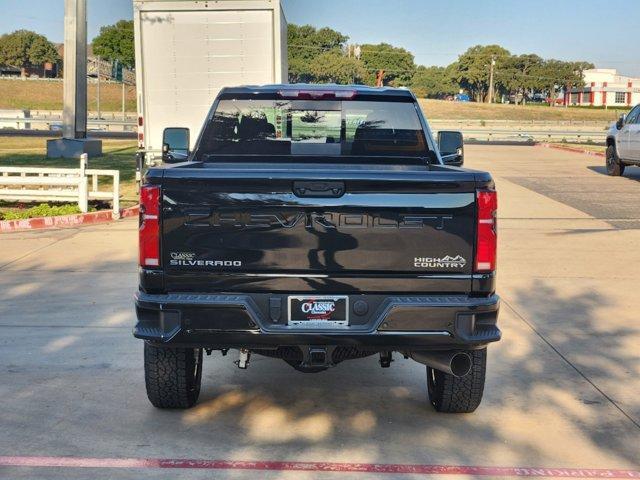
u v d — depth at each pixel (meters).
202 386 5.92
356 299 4.46
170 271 4.47
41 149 26.69
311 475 4.41
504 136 46.88
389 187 4.40
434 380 5.36
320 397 5.72
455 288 4.48
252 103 5.94
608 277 9.78
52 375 6.07
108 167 20.83
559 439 4.98
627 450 4.83
